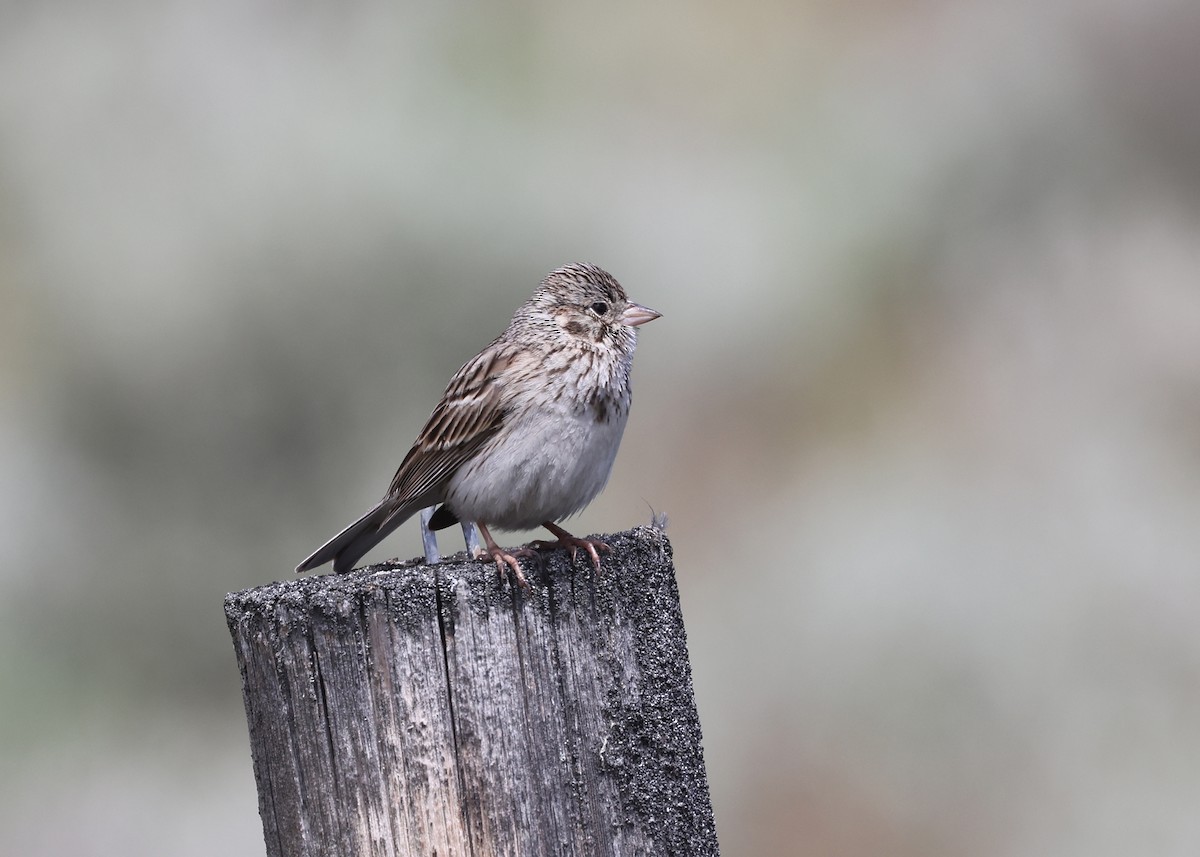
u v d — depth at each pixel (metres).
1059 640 15.49
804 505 17.94
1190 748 14.63
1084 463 17.84
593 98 19.22
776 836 14.75
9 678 15.45
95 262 16.20
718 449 18.45
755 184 19.45
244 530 16.08
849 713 15.30
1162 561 16.12
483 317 16.34
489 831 4.78
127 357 15.97
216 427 15.98
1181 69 20.39
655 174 19.19
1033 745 14.90
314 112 16.73
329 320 16.02
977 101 20.59
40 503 15.84
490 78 18.14
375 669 4.79
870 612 15.96
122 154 16.70
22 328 16.36
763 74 20.38
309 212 16.20
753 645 16.05
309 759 4.83
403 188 16.41
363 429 16.17
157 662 15.91
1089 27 20.80
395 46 17.78
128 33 17.14
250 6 17.42
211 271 16.00
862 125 20.27
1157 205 20.42
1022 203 20.28
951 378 19.05
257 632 4.87
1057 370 19.14
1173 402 18.80
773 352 18.88
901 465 18.05
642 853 4.93
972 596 15.77
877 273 19.41
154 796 15.39
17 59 17.22
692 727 5.14
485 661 4.82
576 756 4.89
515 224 17.05
